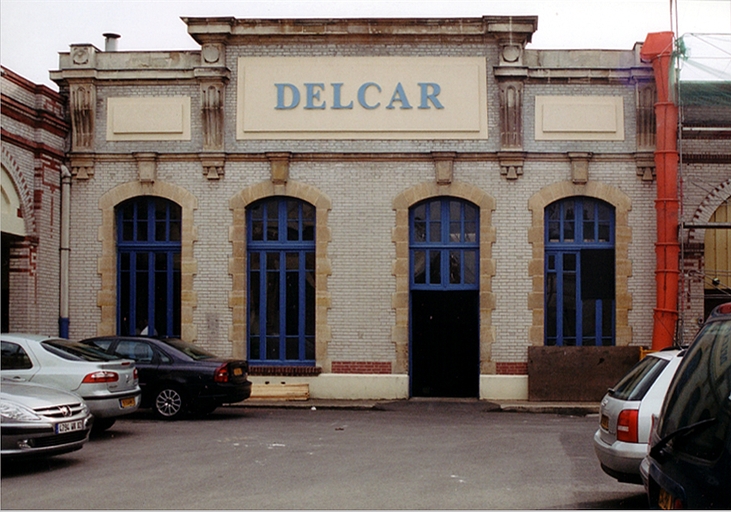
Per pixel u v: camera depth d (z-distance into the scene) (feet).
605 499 28.12
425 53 62.34
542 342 60.75
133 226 63.62
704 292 61.52
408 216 61.93
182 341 52.80
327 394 61.05
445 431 45.29
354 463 34.63
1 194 55.62
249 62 63.00
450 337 63.16
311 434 43.57
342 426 47.24
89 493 28.50
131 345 50.11
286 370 61.26
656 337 58.80
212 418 50.52
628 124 61.52
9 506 26.55
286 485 29.96
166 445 39.37
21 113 57.36
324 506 26.61
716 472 12.91
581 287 61.72
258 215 63.26
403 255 61.52
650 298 60.90
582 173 60.90
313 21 62.18
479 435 43.62
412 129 61.98
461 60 62.18
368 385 61.05
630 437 25.38
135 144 63.05
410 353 61.98
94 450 37.83
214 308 62.18
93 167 63.00
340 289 61.72
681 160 59.00
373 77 62.44
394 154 61.77
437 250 62.28
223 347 61.98
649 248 61.05
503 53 61.41
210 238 62.39
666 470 14.97
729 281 61.67
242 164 62.59
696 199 60.95
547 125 61.46
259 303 62.85
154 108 63.05
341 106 62.34
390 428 46.52
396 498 27.86
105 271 62.54
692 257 60.64
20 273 57.88
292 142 62.49
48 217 60.64
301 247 62.69
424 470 33.09
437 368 62.90
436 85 62.08
